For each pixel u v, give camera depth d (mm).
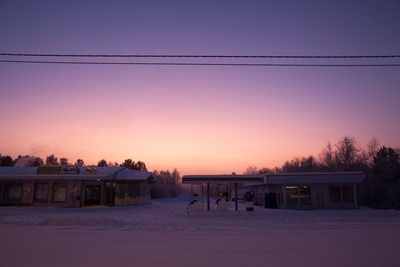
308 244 10086
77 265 7406
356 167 56938
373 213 23688
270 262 7688
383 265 7418
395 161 52906
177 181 107375
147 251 8969
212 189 79312
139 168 70500
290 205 29328
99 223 16188
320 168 69688
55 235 12008
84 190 31969
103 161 68688
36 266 7305
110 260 7879
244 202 48000
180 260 7887
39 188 31141
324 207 29125
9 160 71938
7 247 9531
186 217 21094
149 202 38375
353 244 10094
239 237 11625
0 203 30641
